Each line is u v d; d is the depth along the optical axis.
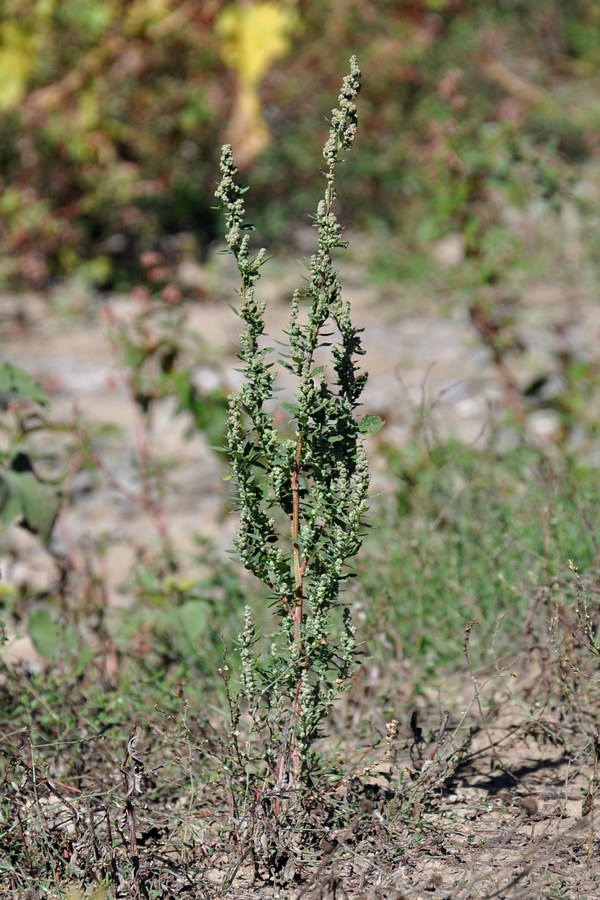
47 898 3.78
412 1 18.17
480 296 8.59
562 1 20.86
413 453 7.04
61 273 15.23
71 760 4.60
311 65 17.61
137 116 15.70
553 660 4.92
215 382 10.49
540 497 6.15
